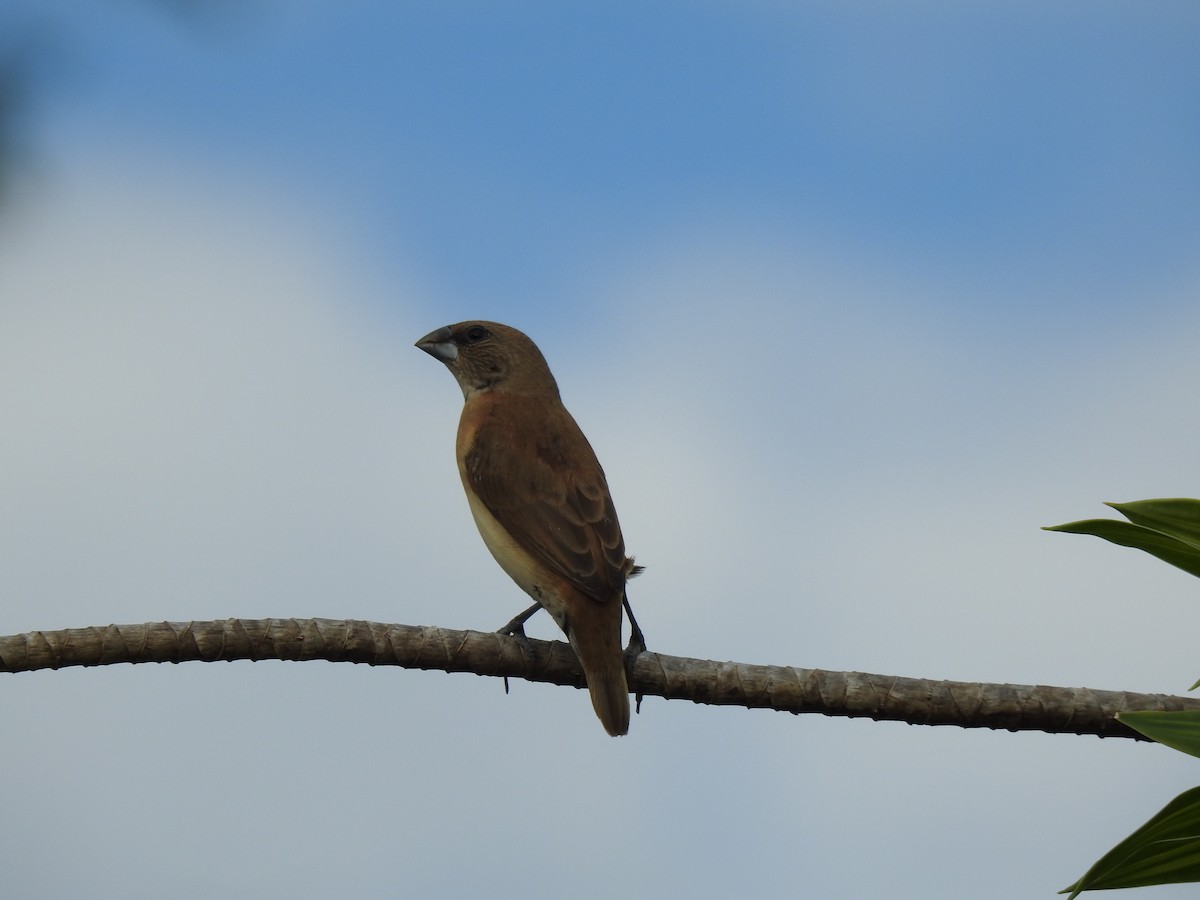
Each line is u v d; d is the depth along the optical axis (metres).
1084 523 7.37
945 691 9.33
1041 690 9.25
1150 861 6.95
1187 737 6.83
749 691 9.81
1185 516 7.13
